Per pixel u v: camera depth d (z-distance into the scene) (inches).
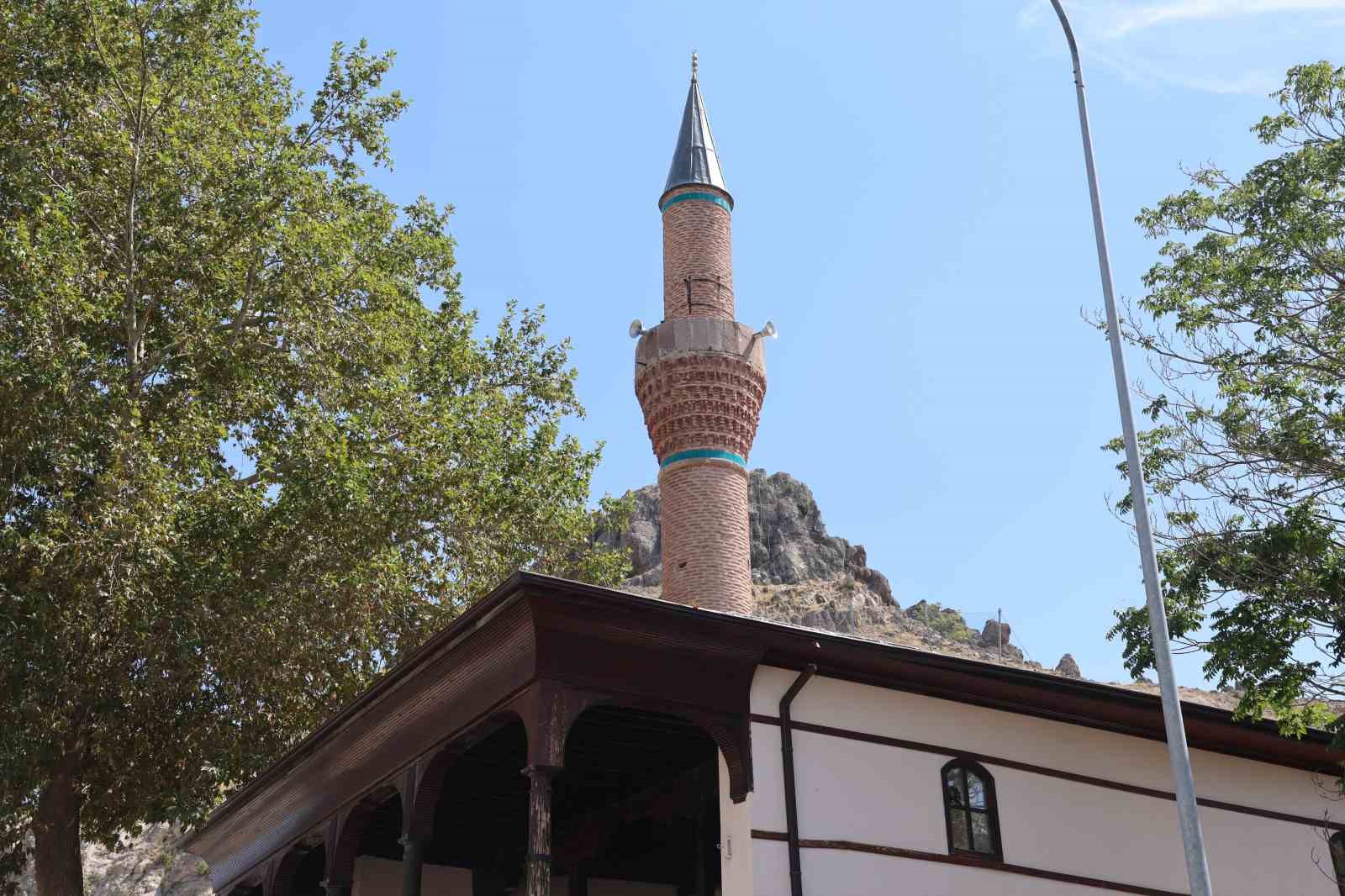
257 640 918.4
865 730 569.9
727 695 537.0
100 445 851.4
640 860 808.3
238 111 1047.0
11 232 864.3
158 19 982.4
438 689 554.9
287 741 991.6
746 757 529.7
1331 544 640.4
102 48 944.3
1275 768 703.1
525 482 1080.2
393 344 1027.9
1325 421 685.3
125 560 832.3
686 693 526.9
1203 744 679.1
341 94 1063.0
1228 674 649.0
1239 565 657.0
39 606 812.0
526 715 494.9
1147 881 623.8
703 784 631.2
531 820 470.6
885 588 3590.1
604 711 551.8
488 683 525.7
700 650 525.3
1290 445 673.6
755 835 519.8
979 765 597.9
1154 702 625.6
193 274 974.4
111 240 964.6
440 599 1046.4
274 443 984.3
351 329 1006.4
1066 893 594.2
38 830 941.2
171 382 976.3
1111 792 636.1
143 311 986.1
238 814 776.9
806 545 3730.3
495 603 485.4
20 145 909.8
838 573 3634.4
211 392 963.3
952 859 566.9
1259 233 730.8
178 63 985.5
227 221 962.7
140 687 901.8
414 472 975.0
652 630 510.3
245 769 943.7
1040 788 612.4
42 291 836.6
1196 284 730.2
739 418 1070.4
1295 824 692.7
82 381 871.7
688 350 1067.3
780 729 546.6
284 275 970.1
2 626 812.0
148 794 954.1
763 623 529.7
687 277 1137.4
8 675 818.8
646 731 583.8
